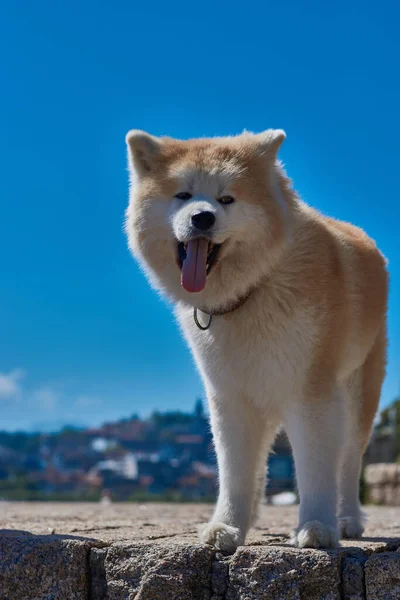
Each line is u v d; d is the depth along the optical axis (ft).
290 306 15.89
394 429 49.44
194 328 16.94
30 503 42.24
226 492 16.70
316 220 17.84
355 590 14.15
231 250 16.43
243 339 16.14
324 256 16.69
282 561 14.39
